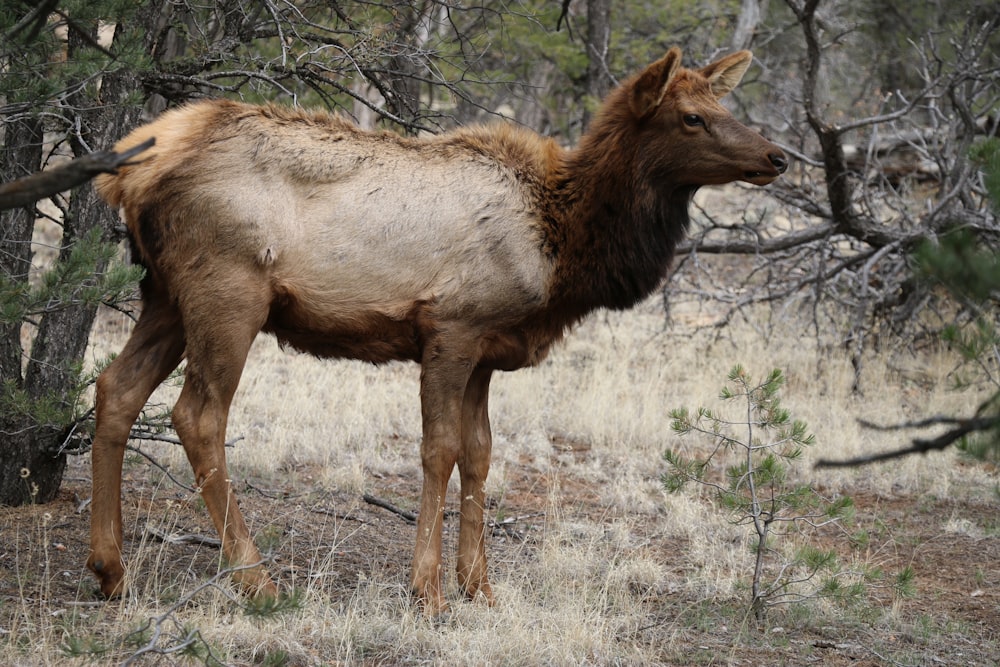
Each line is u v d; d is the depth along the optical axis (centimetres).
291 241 1806
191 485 2512
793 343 4319
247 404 3241
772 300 4259
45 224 4834
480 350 1897
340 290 1833
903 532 2633
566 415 3450
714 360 4031
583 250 1991
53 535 2081
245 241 1773
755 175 2011
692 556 2339
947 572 2370
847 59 6850
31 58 1744
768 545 2278
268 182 1808
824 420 3416
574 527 2447
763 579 2192
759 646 1877
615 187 1995
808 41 3394
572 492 2817
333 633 1694
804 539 2503
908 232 3722
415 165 1908
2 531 2072
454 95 2922
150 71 2275
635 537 2459
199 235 1775
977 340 1288
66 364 2158
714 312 4831
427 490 1875
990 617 2105
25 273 2214
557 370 3897
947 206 3734
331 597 1872
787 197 4194
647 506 2684
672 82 2017
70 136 2164
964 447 1266
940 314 4156
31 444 2231
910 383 3925
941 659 1869
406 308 1855
